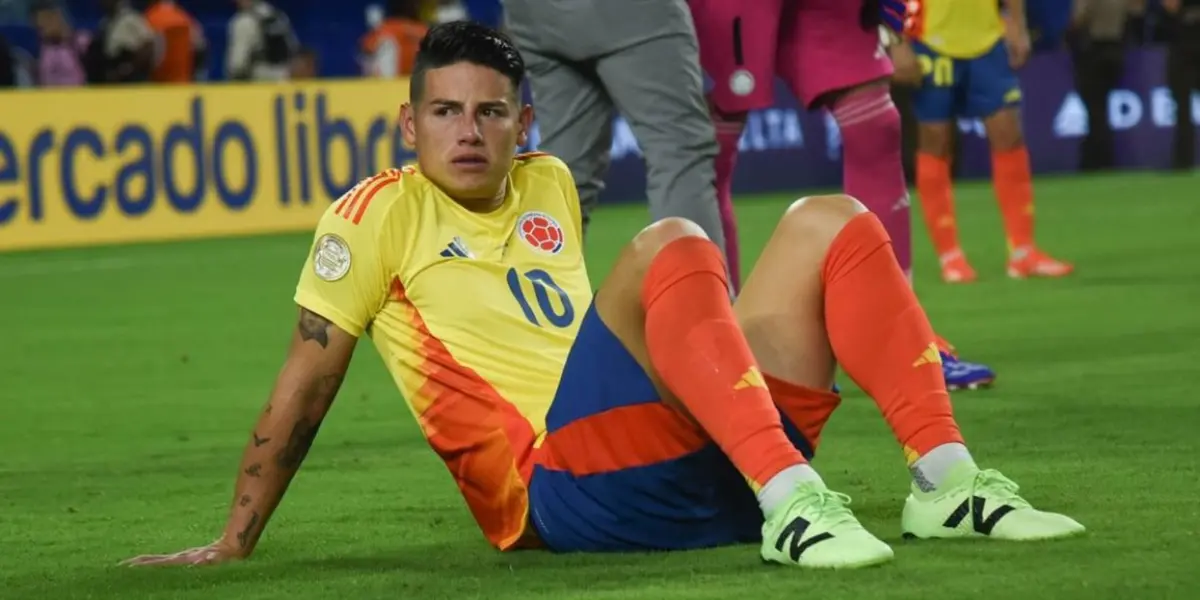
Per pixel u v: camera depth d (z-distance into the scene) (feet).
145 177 161.68
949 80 114.32
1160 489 48.44
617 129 192.44
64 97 157.79
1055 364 77.97
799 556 37.65
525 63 65.36
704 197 62.39
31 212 155.63
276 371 86.48
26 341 100.01
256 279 130.52
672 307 37.86
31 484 58.08
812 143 203.21
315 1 245.24
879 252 39.70
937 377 40.34
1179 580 36.06
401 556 43.42
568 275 43.50
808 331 39.73
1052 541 39.91
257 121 167.84
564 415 39.70
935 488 40.32
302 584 39.73
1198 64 214.28
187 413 74.23
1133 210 166.61
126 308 114.93
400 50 201.05
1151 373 74.02
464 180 41.98
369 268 41.68
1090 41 214.90
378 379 82.43
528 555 41.86
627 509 39.91
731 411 37.81
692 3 68.13
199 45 206.80
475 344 41.81
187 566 42.19
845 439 60.64
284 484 43.19
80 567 43.83
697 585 36.91
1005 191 117.39
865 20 69.56
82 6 231.09
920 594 35.24
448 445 42.14
